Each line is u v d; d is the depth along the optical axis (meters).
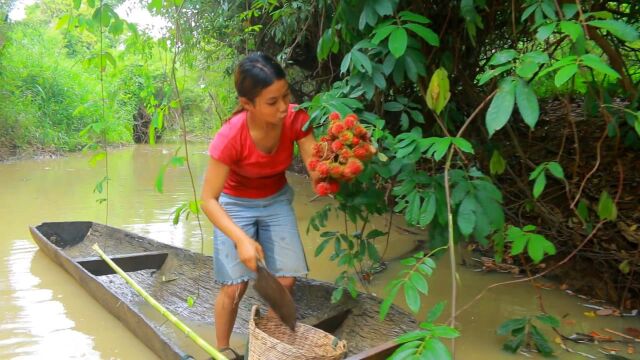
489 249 4.32
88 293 3.68
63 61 13.85
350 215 2.93
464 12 2.39
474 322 3.22
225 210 2.61
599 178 4.00
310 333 2.38
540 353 2.82
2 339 3.02
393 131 3.31
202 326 3.31
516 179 3.58
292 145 2.58
